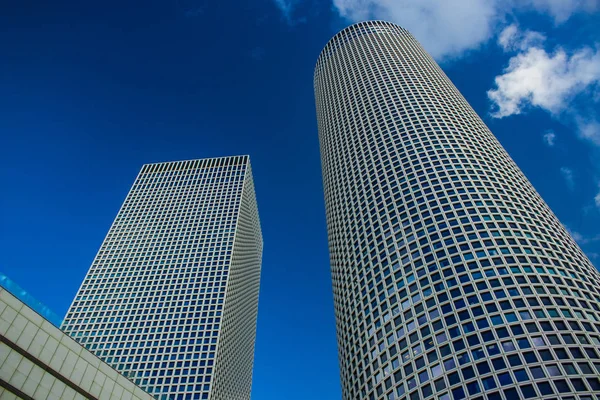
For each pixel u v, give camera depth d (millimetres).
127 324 136250
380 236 90500
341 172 120500
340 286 97250
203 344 129625
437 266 76125
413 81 138625
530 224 83062
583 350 58094
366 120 127125
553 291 67750
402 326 71562
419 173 98938
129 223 176500
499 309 65125
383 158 109188
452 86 139875
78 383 37031
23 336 33469
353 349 80375
